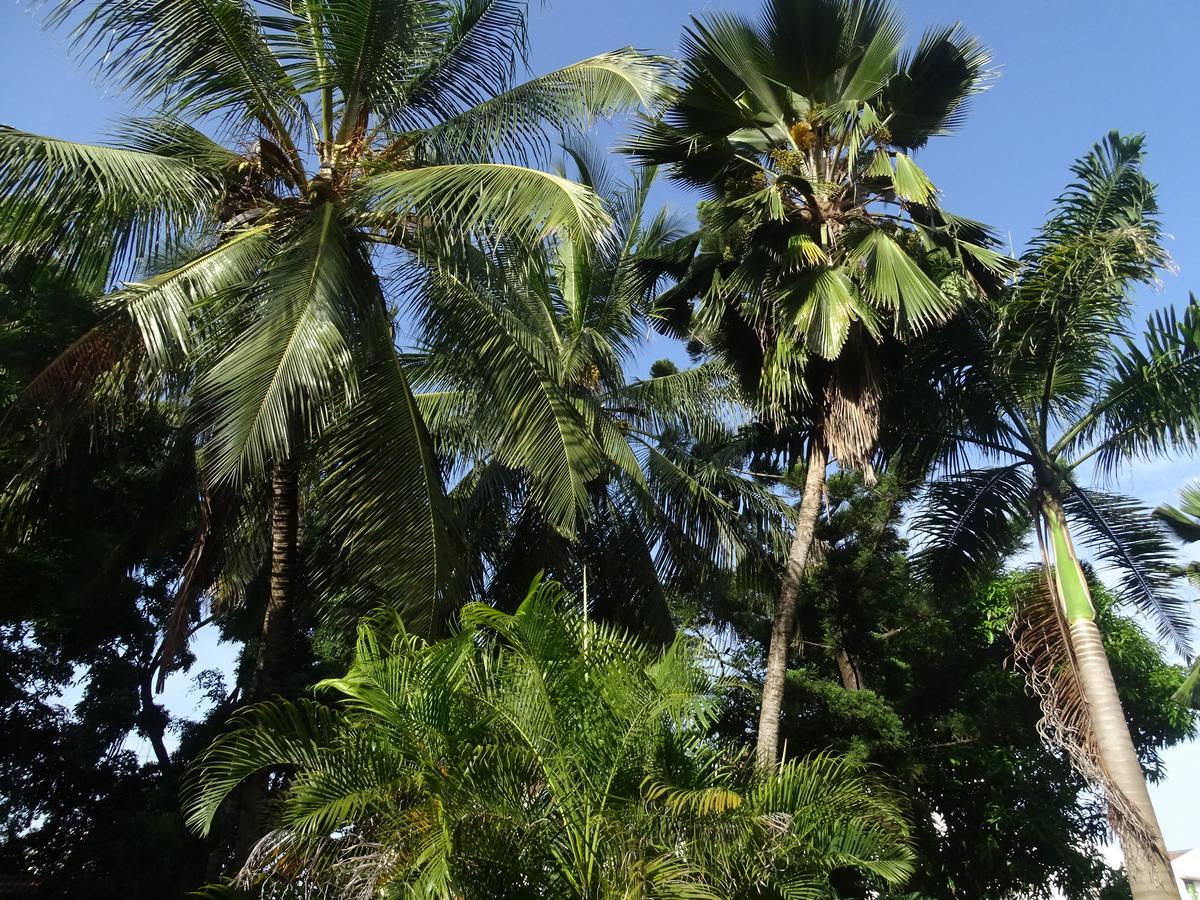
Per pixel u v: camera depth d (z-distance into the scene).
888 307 11.45
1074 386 12.03
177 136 10.27
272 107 10.08
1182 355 11.28
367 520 9.36
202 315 9.74
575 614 7.37
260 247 9.80
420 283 10.35
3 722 16.81
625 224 16.05
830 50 12.76
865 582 18.38
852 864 6.33
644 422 15.77
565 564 14.17
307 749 6.97
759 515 15.51
